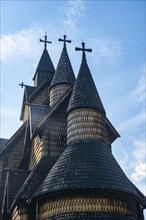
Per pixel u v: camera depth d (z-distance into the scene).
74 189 16.20
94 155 17.88
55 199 16.72
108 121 24.02
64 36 30.28
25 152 25.08
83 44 23.09
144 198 20.45
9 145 26.16
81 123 19.58
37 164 20.20
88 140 18.97
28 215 17.62
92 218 15.66
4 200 20.67
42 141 21.34
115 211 16.27
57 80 27.12
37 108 24.53
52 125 22.00
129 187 17.17
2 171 23.80
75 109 20.05
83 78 21.41
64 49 29.52
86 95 20.41
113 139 24.56
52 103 26.47
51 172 17.97
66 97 22.73
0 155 25.56
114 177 16.95
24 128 26.95
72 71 28.19
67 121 20.59
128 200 17.14
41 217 17.03
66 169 17.33
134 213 17.22
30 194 18.00
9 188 20.02
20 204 17.80
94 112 19.95
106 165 17.45
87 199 16.20
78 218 15.71
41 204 17.38
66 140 21.78
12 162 25.77
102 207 16.11
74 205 16.16
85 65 22.23
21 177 21.14
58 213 16.30
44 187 17.19
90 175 16.62
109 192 16.53
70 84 27.05
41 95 31.36
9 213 19.42
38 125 21.42
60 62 28.44
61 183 16.58
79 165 17.27
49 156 20.98
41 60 34.56
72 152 18.34
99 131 19.56
